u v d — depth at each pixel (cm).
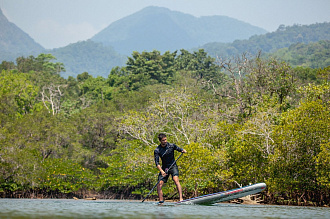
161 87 9125
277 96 4234
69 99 10362
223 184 3619
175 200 3966
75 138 5962
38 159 4875
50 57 16000
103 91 10688
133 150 4681
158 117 4472
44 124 5622
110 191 5522
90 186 5372
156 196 4612
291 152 2931
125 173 4772
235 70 4853
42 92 9069
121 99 7450
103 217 877
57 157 5691
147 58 12962
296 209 1483
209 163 3319
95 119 6203
